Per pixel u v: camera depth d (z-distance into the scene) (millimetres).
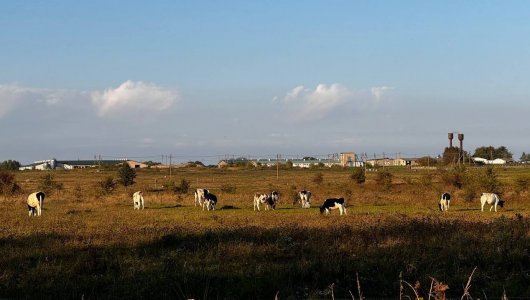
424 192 50781
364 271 13562
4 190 51812
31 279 13484
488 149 179625
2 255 16344
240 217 29234
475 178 48000
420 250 15977
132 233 20734
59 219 28266
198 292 12500
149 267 14477
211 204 36719
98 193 51969
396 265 14172
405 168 139500
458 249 15883
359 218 27531
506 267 14133
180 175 108938
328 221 26125
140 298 12188
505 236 17422
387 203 41219
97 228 23500
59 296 12398
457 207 38406
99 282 13211
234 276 13375
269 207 38125
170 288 12641
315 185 65375
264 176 101500
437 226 20797
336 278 13242
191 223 26172
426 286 12422
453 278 12945
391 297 12281
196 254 16062
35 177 100938
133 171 71875
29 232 21781
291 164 151250
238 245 17031
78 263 14805
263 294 12391
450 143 125938
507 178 74688
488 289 12289
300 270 13734
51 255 16375
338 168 142250
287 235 18734
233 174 112750
